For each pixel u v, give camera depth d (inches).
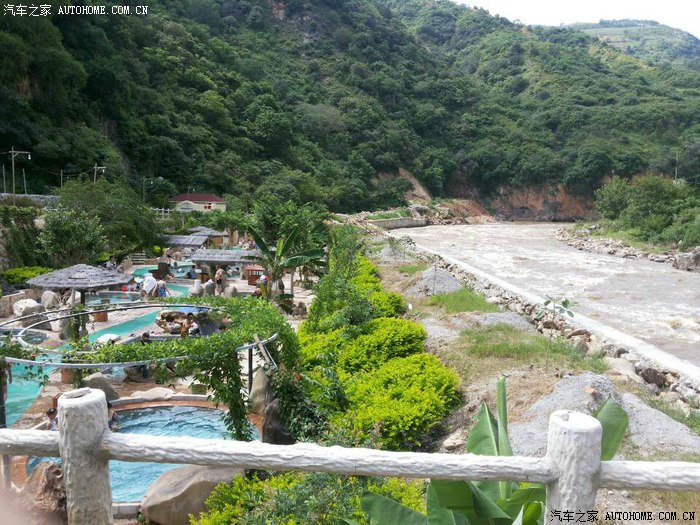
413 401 337.4
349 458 102.7
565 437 96.3
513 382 377.1
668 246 1748.3
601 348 546.9
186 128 2647.6
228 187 2571.4
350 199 3144.7
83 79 2089.1
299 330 588.1
